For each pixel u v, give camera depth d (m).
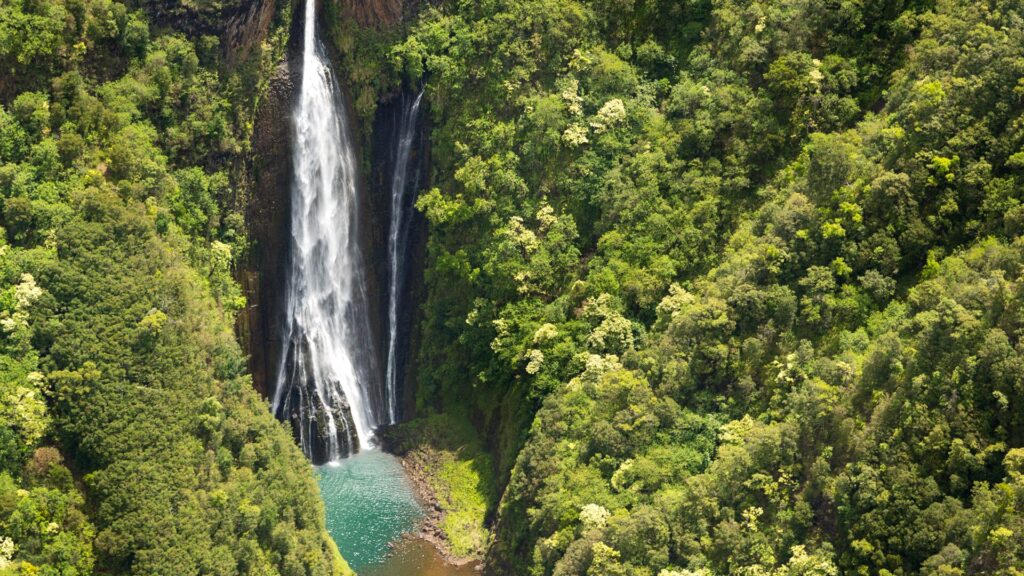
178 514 91.81
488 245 113.75
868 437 86.25
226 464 97.81
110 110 102.94
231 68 111.50
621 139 114.38
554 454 101.69
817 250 97.94
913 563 82.56
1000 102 93.38
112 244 96.56
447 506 112.50
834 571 84.81
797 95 108.62
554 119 113.75
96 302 94.12
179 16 109.00
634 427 97.94
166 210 103.62
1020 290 83.56
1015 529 77.88
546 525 99.25
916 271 95.19
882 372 88.44
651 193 110.25
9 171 95.38
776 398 95.19
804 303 96.94
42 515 88.31
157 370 94.81
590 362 104.69
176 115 109.00
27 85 100.38
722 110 110.88
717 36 115.19
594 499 96.38
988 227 92.31
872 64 108.88
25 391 89.81
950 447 82.50
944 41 100.75
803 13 110.25
